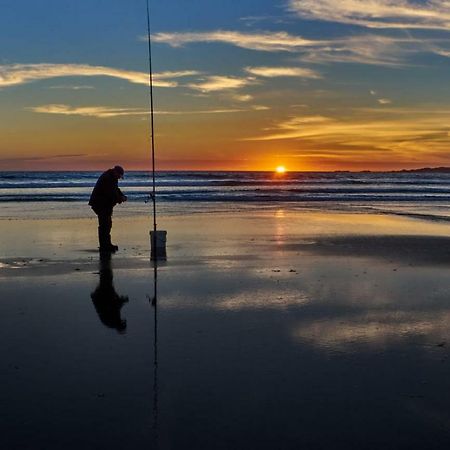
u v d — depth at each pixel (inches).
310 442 142.7
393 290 322.3
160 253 428.5
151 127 460.1
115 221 738.8
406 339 228.8
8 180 2459.4
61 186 1792.6
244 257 439.2
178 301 291.9
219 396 170.4
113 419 154.7
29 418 154.9
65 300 293.0
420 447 140.7
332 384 180.2
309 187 2010.3
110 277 353.7
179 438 144.4
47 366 195.2
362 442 142.9
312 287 328.5
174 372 189.9
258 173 4773.6
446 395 172.2
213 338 228.7
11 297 299.1
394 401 167.5
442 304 289.4
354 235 594.9
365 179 3257.9
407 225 718.5
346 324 250.5
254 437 145.2
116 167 460.4
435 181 2930.6
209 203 1151.6
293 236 581.3
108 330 239.6
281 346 218.7
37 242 521.0
